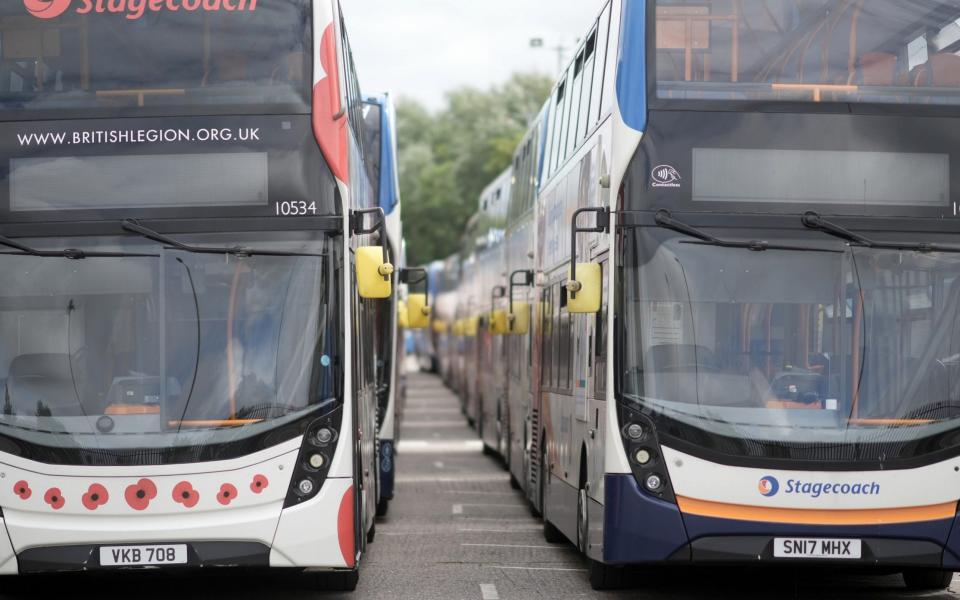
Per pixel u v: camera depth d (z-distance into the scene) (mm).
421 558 26688
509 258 44656
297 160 19688
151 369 19266
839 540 19453
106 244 19484
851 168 20266
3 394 19203
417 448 60719
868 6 20672
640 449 19703
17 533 18984
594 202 22844
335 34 20172
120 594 22312
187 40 19969
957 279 20109
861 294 19953
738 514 19500
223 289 19453
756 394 19734
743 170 20234
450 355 116250
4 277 19422
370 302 26672
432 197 173500
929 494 19578
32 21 19938
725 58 20562
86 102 19781
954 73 20641
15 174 19594
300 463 19188
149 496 18984
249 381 19281
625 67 20547
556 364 28422
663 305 19938
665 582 23781
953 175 20328
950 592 22797
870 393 19766
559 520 27156
